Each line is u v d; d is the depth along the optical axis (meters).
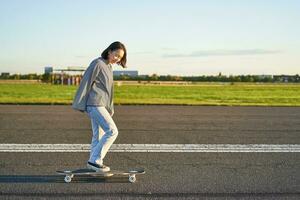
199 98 31.05
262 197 5.70
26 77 104.62
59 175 6.79
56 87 50.31
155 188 6.06
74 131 11.99
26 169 7.19
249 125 13.97
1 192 5.77
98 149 6.54
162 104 23.69
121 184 6.26
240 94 39.31
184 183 6.38
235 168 7.49
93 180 6.45
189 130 12.50
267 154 8.88
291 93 43.16
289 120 15.69
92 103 6.50
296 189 6.12
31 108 19.95
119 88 52.97
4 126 12.95
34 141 10.12
